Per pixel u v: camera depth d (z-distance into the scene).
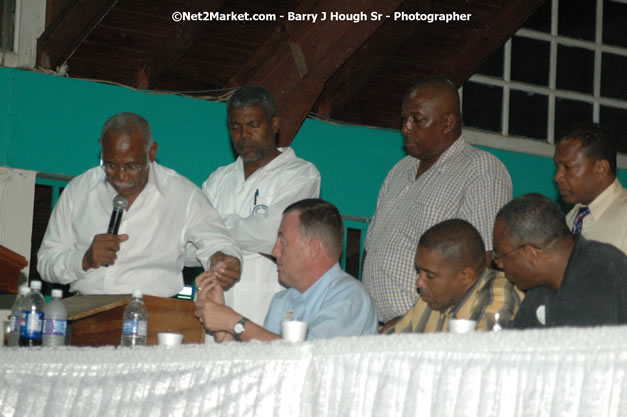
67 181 6.17
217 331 3.35
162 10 6.14
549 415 2.04
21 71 6.02
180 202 4.24
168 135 6.30
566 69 7.70
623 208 3.84
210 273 3.49
